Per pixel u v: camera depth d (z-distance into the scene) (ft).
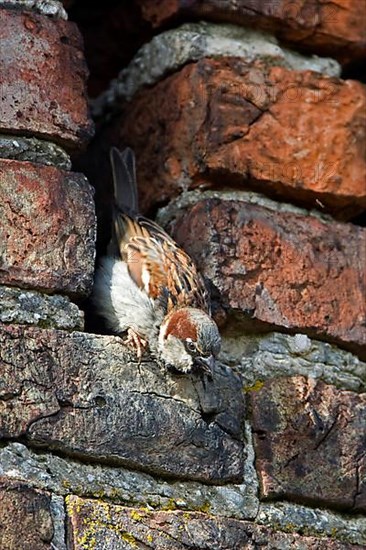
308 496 17.06
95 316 19.26
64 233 16.28
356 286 18.81
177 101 19.24
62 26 17.37
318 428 17.51
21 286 15.81
